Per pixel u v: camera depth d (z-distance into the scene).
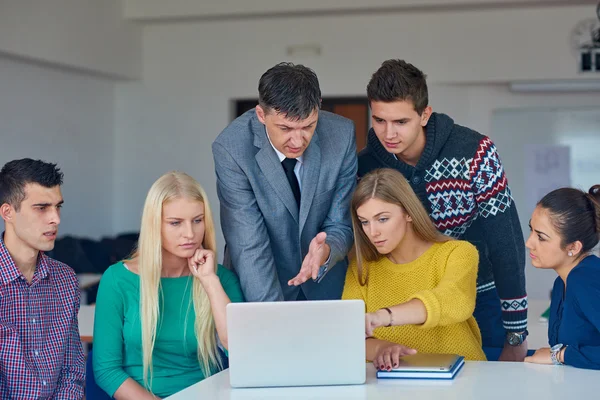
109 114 7.89
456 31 7.31
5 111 6.22
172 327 2.66
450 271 2.46
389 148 2.77
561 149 7.38
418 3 7.09
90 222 7.54
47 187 2.49
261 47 7.68
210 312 2.65
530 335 3.56
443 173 2.90
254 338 2.12
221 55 7.78
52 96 6.87
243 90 7.74
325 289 2.92
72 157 7.22
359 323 2.11
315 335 2.12
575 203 2.38
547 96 7.37
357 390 2.08
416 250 2.60
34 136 6.61
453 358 2.33
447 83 7.41
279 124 2.41
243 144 2.72
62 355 2.61
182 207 2.56
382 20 7.44
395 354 2.27
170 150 7.91
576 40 7.09
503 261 2.92
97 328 2.66
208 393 2.09
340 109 7.76
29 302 2.54
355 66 7.50
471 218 2.97
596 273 2.35
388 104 2.66
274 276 2.73
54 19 6.45
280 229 2.78
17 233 2.50
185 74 7.86
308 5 7.28
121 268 2.71
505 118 7.47
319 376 2.13
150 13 7.56
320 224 2.84
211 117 7.82
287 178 2.75
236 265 2.73
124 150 8.02
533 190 7.45
